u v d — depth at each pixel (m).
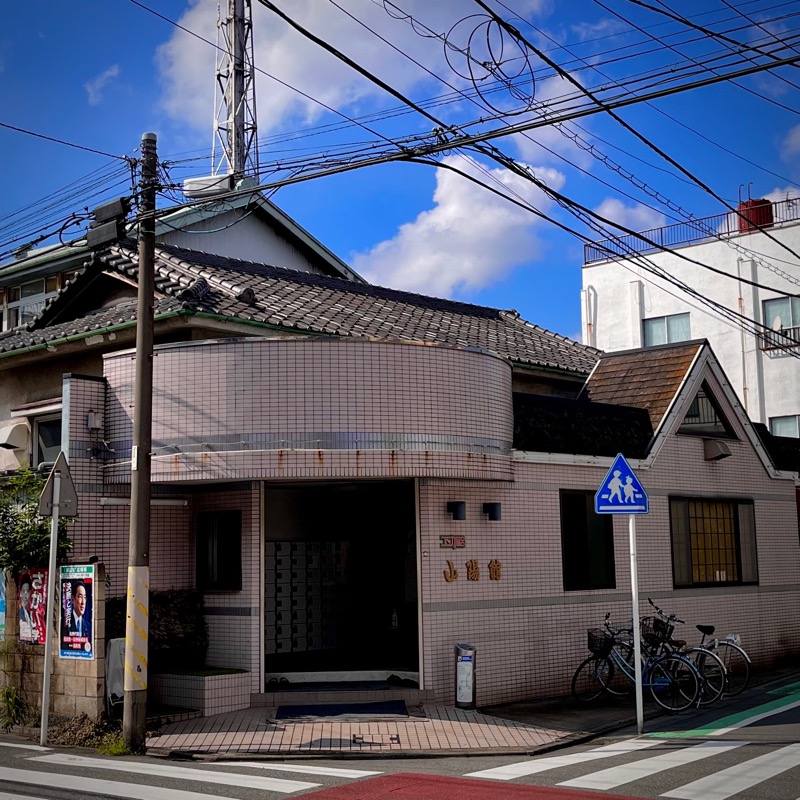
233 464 12.64
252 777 9.12
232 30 24.27
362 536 16.22
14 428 16.75
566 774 9.17
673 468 17.62
